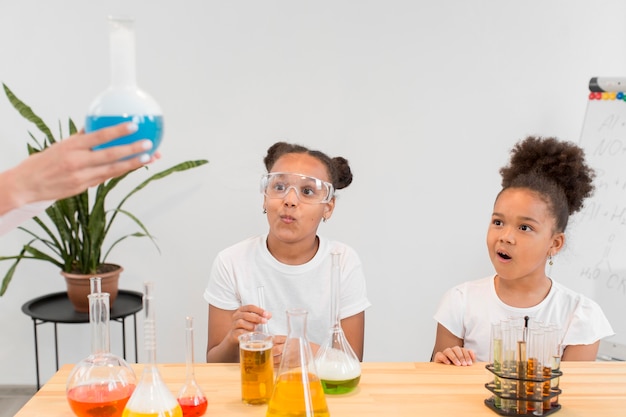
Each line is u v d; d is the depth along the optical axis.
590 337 1.81
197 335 3.05
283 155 1.90
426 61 2.99
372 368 1.50
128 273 3.02
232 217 3.02
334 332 1.37
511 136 3.04
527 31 3.00
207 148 2.98
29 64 2.90
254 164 3.00
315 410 1.14
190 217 3.01
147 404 1.10
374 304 3.10
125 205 2.98
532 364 1.24
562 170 1.87
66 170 0.90
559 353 1.32
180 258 3.03
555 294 1.88
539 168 1.89
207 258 3.03
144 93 0.98
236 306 1.94
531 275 1.83
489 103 3.02
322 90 2.98
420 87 3.00
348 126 3.00
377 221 3.06
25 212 1.00
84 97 2.92
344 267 1.97
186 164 2.73
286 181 1.80
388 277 3.09
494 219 1.80
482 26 2.98
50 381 1.39
